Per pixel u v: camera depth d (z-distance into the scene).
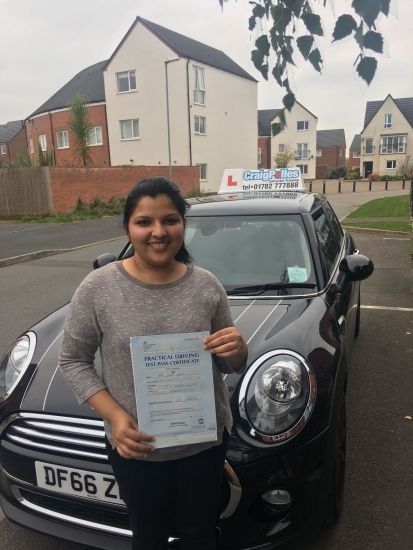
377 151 60.03
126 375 1.45
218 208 3.43
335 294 2.91
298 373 1.98
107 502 1.89
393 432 3.15
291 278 2.87
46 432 1.99
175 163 27.33
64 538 1.97
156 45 26.27
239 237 3.18
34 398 2.07
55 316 2.71
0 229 14.83
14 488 2.07
